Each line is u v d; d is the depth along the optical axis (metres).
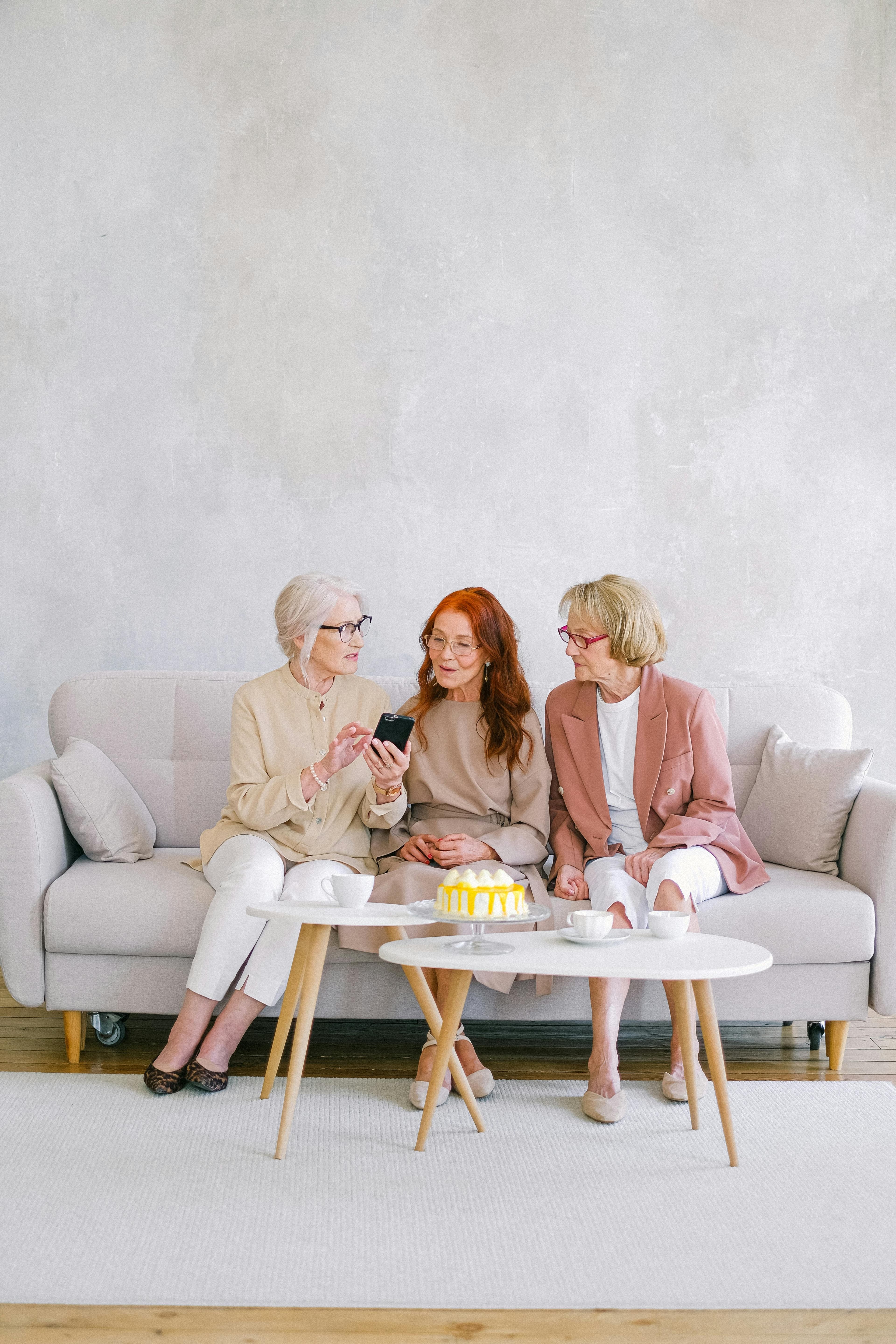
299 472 3.38
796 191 3.42
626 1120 2.23
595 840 2.59
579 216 3.39
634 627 2.55
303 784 2.44
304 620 2.55
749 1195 1.91
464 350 3.39
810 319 3.43
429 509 3.40
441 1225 1.79
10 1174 1.95
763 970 1.91
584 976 2.09
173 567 3.38
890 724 3.46
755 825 2.86
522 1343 1.49
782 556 3.43
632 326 3.40
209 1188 1.91
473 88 3.38
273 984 2.35
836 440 3.44
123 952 2.47
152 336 3.37
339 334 3.38
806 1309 1.58
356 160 3.38
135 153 3.36
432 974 2.45
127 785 2.84
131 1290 1.59
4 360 3.37
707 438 3.42
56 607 3.38
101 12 3.35
